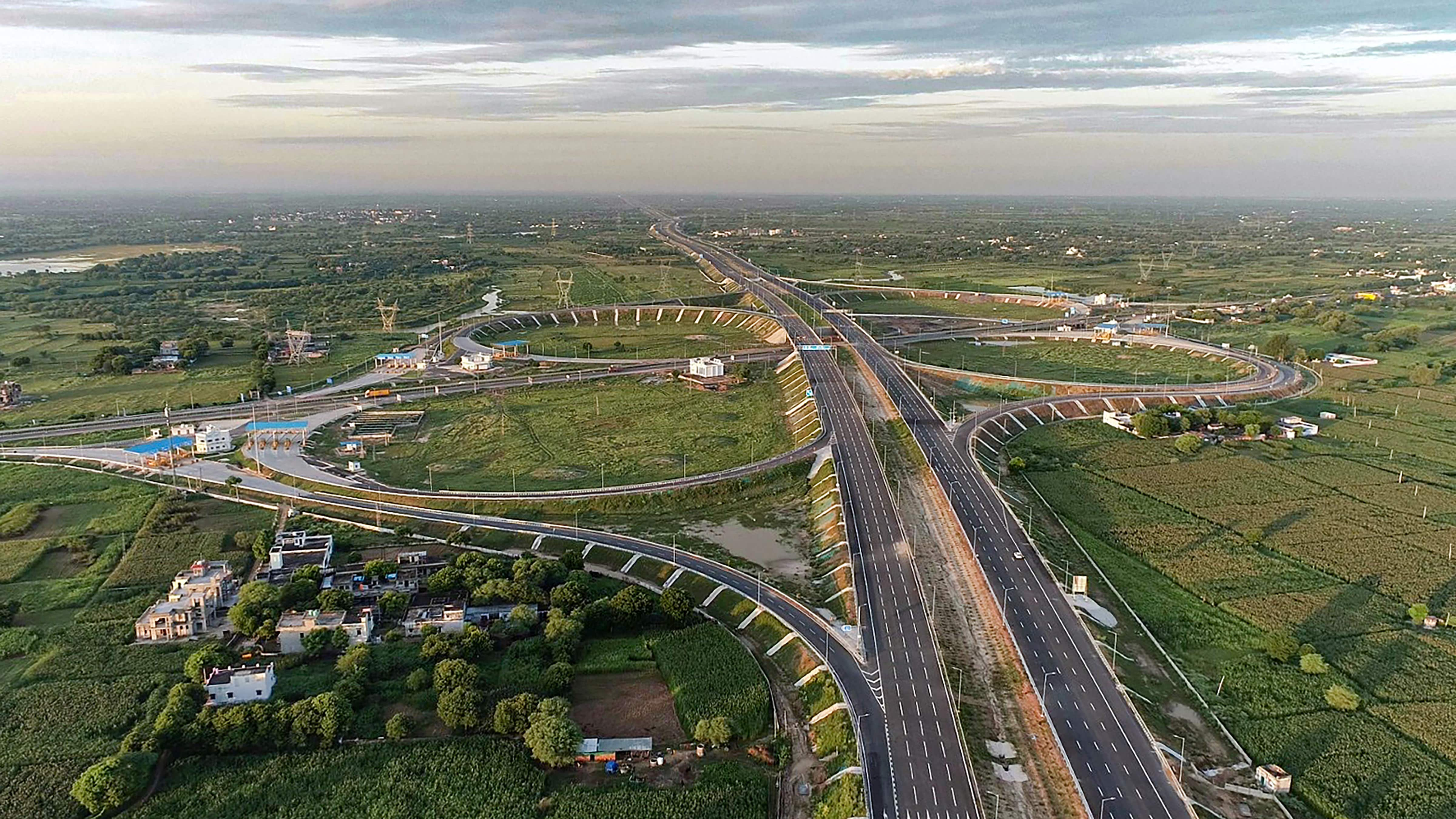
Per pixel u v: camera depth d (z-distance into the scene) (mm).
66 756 137750
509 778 132500
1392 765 132500
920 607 179000
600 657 166750
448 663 154625
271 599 178125
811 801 129750
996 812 121750
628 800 127875
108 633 175250
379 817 124938
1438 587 188500
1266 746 137625
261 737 139000
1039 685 151000
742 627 180125
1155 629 174000
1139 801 123500
